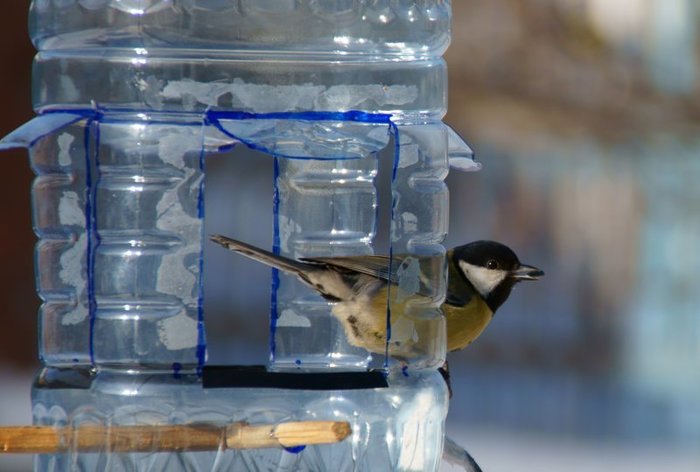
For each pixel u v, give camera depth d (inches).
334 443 292.5
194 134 314.7
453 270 440.8
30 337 1005.2
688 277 1082.1
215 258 1071.0
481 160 1092.5
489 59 930.1
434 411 314.3
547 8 917.8
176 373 303.9
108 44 314.3
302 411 299.9
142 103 314.2
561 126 932.6
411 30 318.3
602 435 989.8
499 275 439.8
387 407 305.6
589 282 1101.7
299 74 319.0
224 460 295.1
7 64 968.9
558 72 921.5
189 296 310.2
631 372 1092.5
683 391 1067.9
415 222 311.6
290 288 347.6
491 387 1080.8
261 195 1046.4
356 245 353.1
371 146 320.8
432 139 312.7
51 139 317.4
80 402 300.4
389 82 319.9
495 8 927.7
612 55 915.4
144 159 313.7
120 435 296.4
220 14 315.9
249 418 297.7
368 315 341.7
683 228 1074.1
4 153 983.6
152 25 313.9
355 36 319.3
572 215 1095.6
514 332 1113.4
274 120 319.0
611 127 924.0
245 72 317.4
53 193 317.7
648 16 917.2
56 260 318.0
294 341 346.3
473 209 1098.1
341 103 319.6
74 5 312.7
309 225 351.6
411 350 312.2
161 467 294.5
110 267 311.3
